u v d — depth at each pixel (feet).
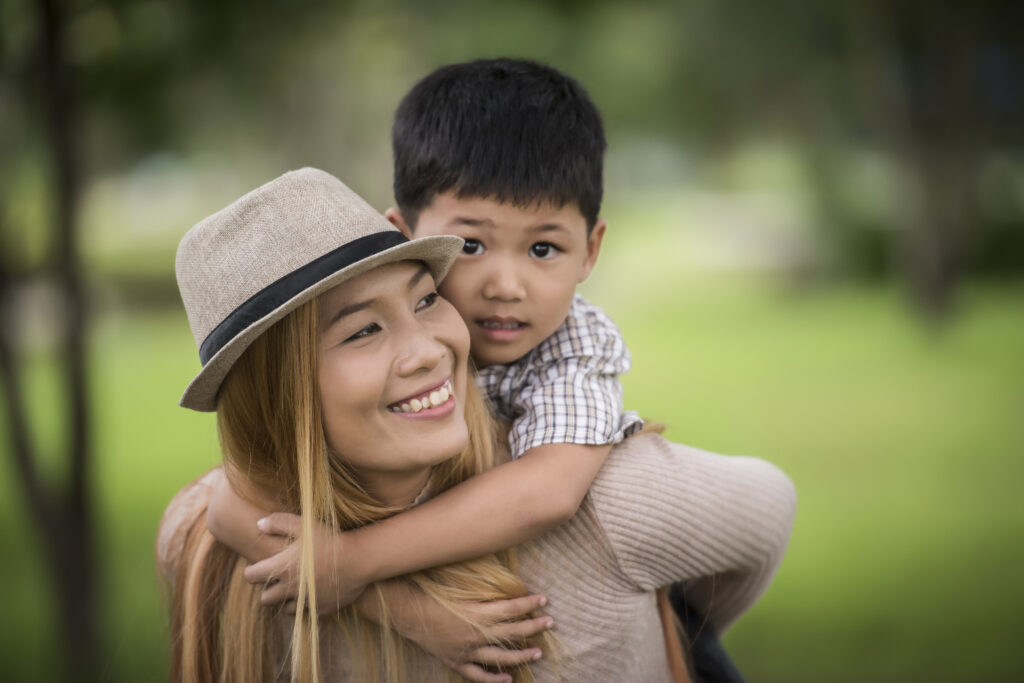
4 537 25.50
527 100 5.40
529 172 5.23
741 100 56.44
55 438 31.35
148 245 107.04
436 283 4.47
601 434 4.75
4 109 13.24
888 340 46.83
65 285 11.98
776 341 48.52
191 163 60.54
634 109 56.70
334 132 43.83
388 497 4.66
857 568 20.70
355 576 4.40
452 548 4.39
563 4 14.71
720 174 95.86
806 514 23.97
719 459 5.06
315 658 4.10
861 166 69.21
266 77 15.02
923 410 33.27
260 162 62.80
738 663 16.93
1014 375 37.78
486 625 4.44
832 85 52.47
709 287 70.03
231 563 5.01
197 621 4.96
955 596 19.17
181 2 11.46
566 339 5.44
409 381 4.14
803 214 75.25
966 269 53.57
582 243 5.60
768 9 45.65
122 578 19.44
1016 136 52.95
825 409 33.91
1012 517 23.04
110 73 12.21
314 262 4.00
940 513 23.57
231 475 4.61
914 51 47.11
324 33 14.12
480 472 4.79
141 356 50.57
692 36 47.55
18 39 11.55
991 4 42.52
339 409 4.08
